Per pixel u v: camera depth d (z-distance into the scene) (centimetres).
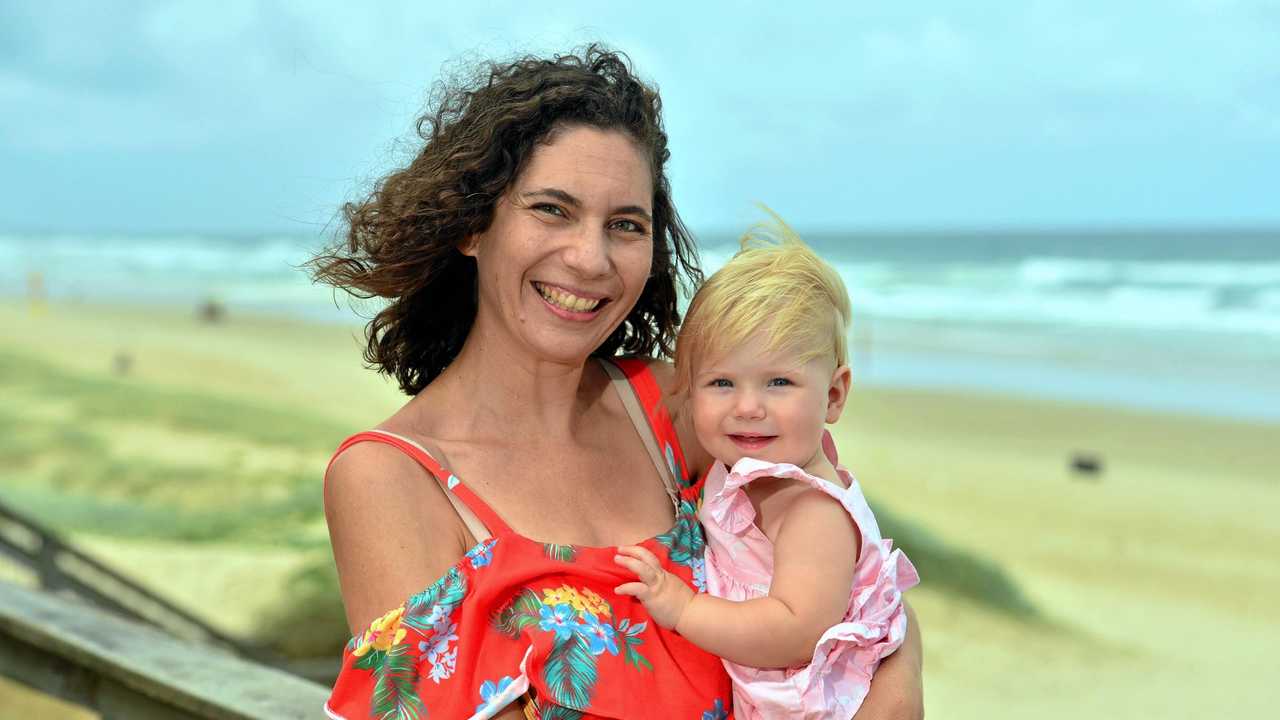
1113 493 1773
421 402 219
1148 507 1703
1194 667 1181
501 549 200
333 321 4050
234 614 1094
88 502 1527
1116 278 4981
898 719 208
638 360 252
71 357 3083
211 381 2673
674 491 234
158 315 4319
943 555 1462
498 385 220
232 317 4222
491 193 208
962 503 1706
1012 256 6981
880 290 4697
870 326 3716
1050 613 1319
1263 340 3234
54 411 2145
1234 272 5116
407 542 196
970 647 1225
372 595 196
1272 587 1395
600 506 221
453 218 211
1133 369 2850
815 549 210
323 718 216
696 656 212
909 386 2670
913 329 3647
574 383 225
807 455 220
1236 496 1756
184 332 3756
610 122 210
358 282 227
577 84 209
